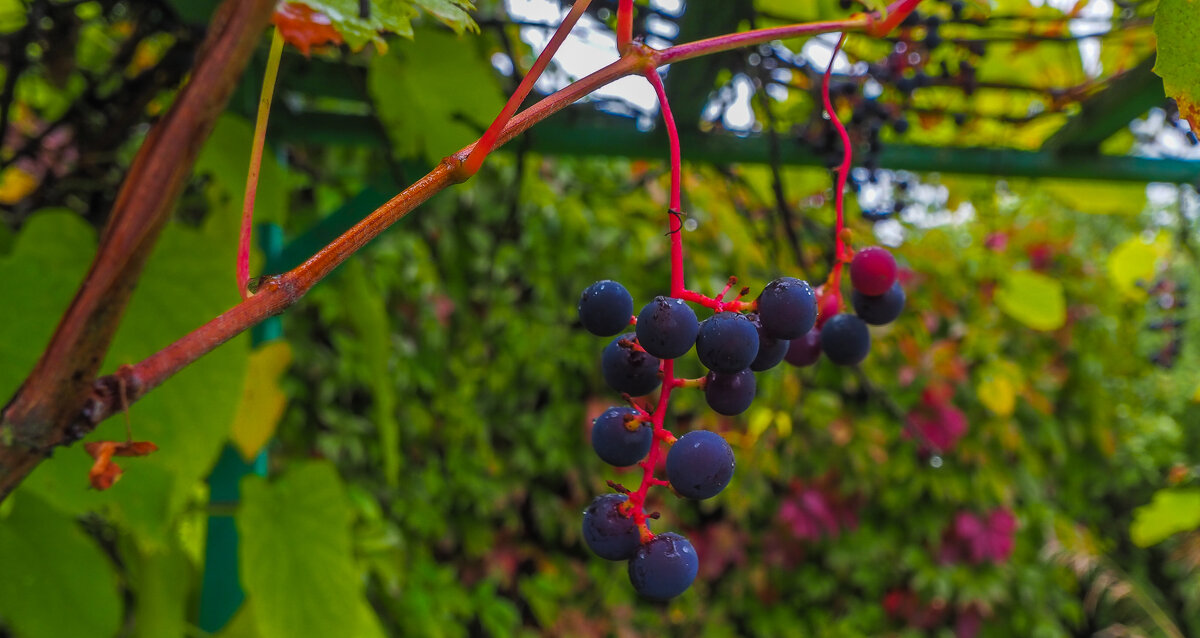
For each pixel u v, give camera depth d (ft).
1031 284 2.34
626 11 0.68
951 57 1.72
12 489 0.51
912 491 3.40
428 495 2.73
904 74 1.55
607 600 3.09
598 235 2.82
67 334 0.49
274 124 1.39
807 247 2.02
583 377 3.06
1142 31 1.49
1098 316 3.65
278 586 1.24
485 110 1.25
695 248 2.47
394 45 1.16
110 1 1.30
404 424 2.66
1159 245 2.78
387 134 1.37
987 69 1.77
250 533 1.23
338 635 1.27
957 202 2.39
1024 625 3.63
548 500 3.04
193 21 1.14
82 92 1.40
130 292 0.49
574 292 2.89
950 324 3.29
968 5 1.49
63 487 0.94
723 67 1.38
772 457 2.62
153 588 1.27
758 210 1.92
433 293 2.68
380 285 2.49
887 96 1.71
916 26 1.47
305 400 2.49
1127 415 4.12
